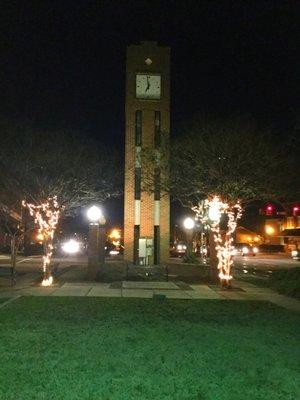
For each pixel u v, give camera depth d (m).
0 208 41.22
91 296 21.98
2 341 11.89
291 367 9.93
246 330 13.85
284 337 12.88
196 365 9.98
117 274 33.34
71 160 40.28
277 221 102.44
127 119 48.38
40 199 36.84
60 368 9.57
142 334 12.99
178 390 8.38
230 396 8.11
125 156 48.00
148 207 47.81
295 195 32.53
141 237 47.44
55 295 22.16
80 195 42.62
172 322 15.05
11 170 37.81
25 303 19.12
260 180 31.31
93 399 7.84
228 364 10.10
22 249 68.62
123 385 8.59
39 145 38.84
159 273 33.81
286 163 31.31
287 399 8.04
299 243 90.69
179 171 35.44
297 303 20.66
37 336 12.51
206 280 30.36
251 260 63.44
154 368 9.70
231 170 31.16
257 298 22.30
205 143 32.91
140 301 20.39
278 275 29.22
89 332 13.14
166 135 39.12
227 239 26.77
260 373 9.48
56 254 69.31
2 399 7.75
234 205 30.28
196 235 70.25
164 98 48.72
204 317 16.20
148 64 48.97
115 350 11.11
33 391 8.15
